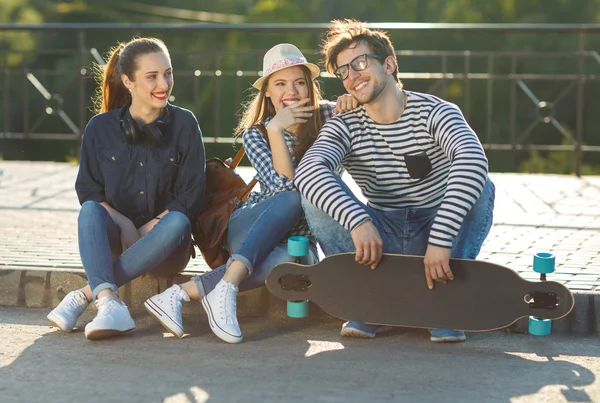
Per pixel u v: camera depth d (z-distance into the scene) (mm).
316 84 3660
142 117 3475
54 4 22641
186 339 3271
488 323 3080
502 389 2742
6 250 4133
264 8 26797
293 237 3285
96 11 22781
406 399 2654
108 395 2689
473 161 2988
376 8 26484
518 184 6215
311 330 3398
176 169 3477
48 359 3027
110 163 3459
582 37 7020
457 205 2971
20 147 19594
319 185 3090
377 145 3225
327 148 3186
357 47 3115
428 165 3207
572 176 6652
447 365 2977
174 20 25312
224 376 2865
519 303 3055
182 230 3365
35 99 19734
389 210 3332
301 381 2816
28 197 5594
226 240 3488
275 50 3492
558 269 3818
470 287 3076
